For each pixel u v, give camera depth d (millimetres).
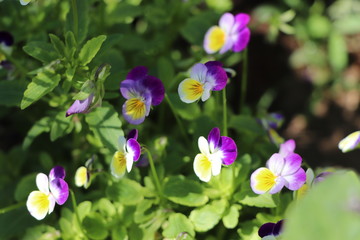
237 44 594
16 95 589
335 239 490
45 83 556
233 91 767
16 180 636
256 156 595
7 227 594
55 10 645
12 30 641
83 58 562
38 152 650
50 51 575
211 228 573
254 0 817
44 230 579
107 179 597
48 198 550
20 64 615
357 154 750
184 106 605
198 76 551
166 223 569
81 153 618
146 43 660
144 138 631
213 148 542
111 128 565
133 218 573
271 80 799
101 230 570
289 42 816
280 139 610
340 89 808
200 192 567
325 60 807
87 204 573
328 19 801
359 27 777
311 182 548
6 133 712
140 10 656
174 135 639
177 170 603
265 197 558
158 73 627
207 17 656
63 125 581
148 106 556
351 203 491
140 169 604
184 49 744
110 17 652
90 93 545
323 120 783
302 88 803
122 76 585
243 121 615
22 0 572
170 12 661
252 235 562
